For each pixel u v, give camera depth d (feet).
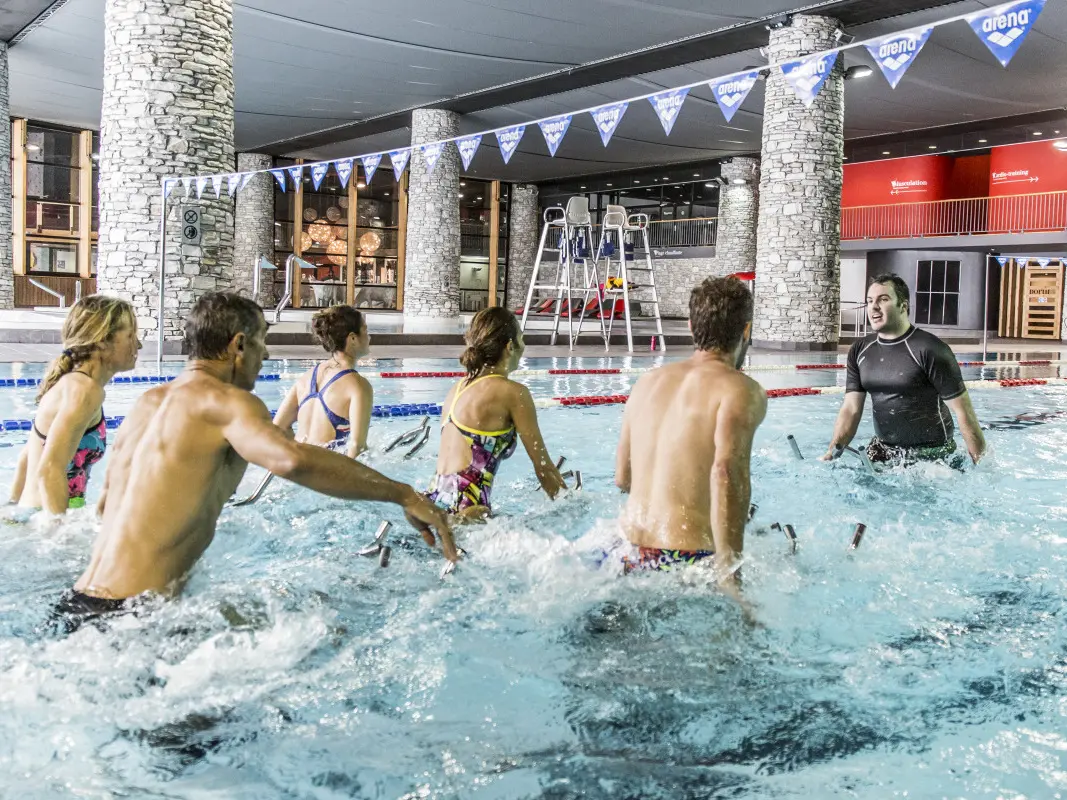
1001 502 12.64
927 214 77.30
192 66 37.32
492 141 79.61
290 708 5.92
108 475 7.52
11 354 34.63
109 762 5.26
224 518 10.41
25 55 59.16
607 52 54.75
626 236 49.98
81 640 6.55
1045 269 84.28
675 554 8.11
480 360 10.99
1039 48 50.37
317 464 6.86
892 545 9.91
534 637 7.09
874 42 16.37
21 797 4.88
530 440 11.06
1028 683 6.40
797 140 49.37
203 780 5.09
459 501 10.75
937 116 69.21
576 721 5.80
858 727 5.75
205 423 7.02
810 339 50.70
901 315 14.69
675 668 6.59
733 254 86.79
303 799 4.91
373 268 97.09
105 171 37.78
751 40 50.98
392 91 65.51
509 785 5.06
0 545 8.89
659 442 8.42
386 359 40.93
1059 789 5.02
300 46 55.42
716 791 4.99
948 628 7.45
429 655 6.75
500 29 51.37
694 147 81.20
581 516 11.02
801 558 9.16
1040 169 70.33
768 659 6.76
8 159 54.85
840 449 15.33
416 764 5.28
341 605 7.69
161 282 29.94
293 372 32.24
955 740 5.58
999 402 26.96
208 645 6.64
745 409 7.98
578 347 50.90
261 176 89.61
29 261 79.97
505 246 104.99
